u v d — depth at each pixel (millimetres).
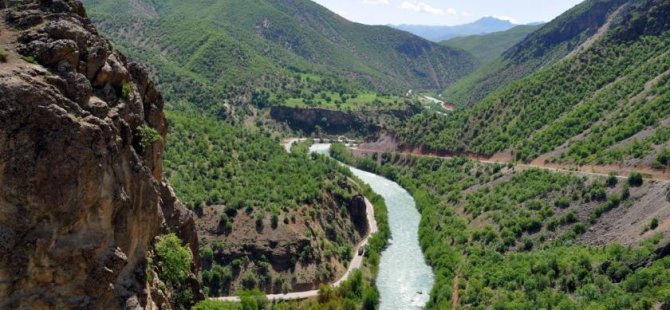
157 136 52875
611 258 85062
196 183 113438
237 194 113062
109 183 41656
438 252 118438
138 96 52125
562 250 97688
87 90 42844
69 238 38969
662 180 102000
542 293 85000
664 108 125125
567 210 110562
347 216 131125
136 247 46469
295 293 99812
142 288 44750
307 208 119188
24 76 38406
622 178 109875
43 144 37719
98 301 39781
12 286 36562
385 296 103875
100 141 40406
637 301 72938
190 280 58438
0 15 44750
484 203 133500
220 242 100875
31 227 37281
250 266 99875
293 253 104688
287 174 135375
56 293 38281
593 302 77250
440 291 98562
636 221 94875
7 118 36719
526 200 123812
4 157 36562
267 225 107438
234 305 85812
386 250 126250
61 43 42562
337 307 96062
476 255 109625
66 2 47969
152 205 48406
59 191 37969
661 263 77875
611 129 134000
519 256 102188
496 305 85938
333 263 110125
